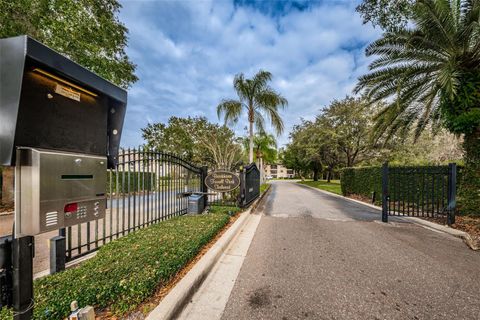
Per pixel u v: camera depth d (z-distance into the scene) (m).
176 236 3.68
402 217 6.74
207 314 2.24
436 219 6.29
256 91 12.80
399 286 2.79
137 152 4.27
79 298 1.90
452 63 5.60
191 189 6.79
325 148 23.55
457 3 5.61
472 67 5.89
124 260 2.65
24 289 1.28
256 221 6.34
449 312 2.29
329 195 13.79
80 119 1.57
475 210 5.83
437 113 7.69
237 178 6.82
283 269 3.25
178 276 2.74
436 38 5.83
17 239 1.25
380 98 7.66
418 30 5.88
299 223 6.09
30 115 1.23
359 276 3.04
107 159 1.95
